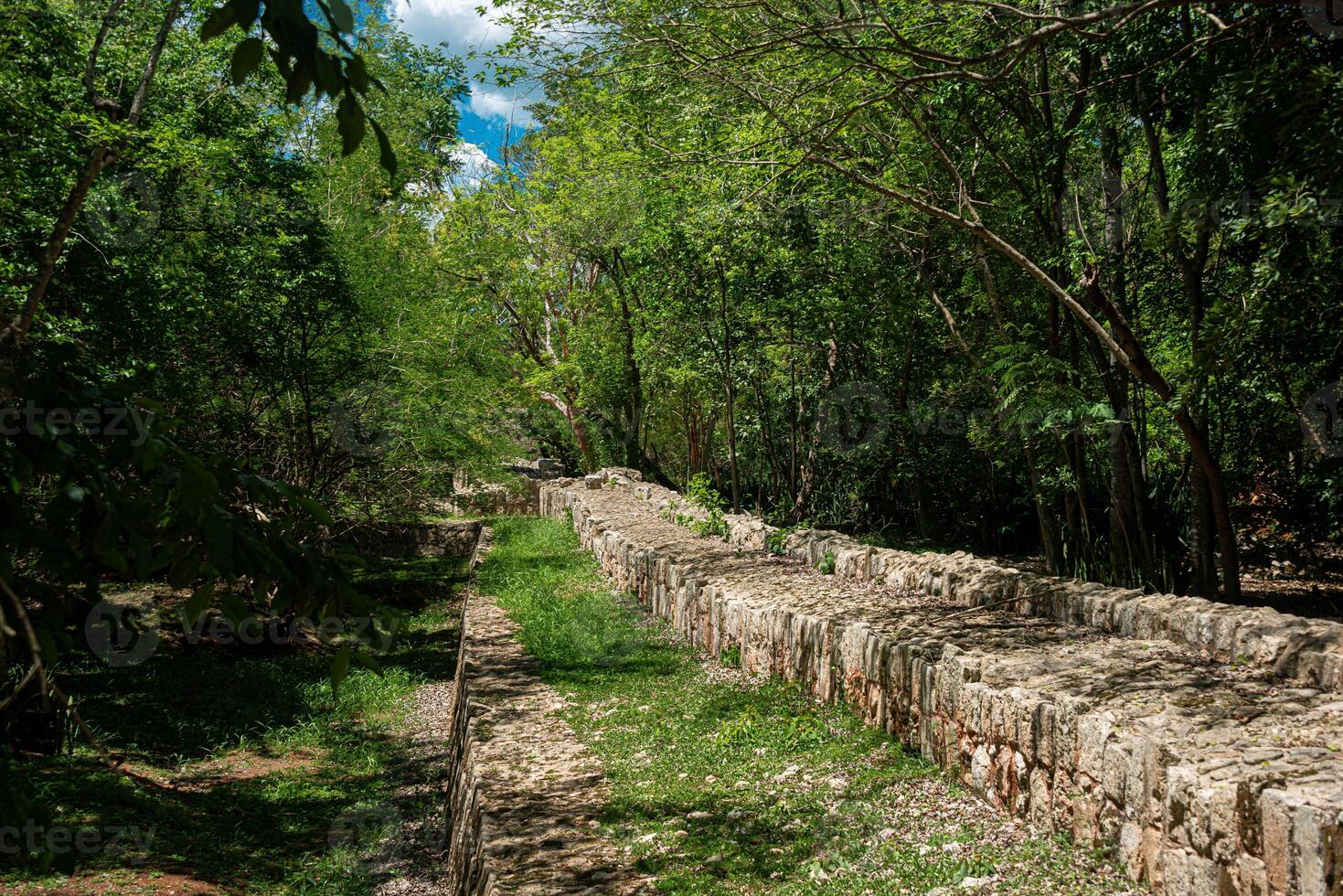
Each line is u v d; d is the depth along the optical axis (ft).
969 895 13.94
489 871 17.21
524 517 95.20
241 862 26.27
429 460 65.46
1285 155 23.03
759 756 23.06
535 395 103.45
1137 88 30.37
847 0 32.32
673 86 34.01
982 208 41.24
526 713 29.22
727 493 94.58
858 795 19.44
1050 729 15.94
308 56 5.75
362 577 79.46
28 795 6.34
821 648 26.30
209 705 41.14
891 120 39.47
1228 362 26.58
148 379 39.70
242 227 45.47
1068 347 39.04
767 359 69.41
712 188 40.86
